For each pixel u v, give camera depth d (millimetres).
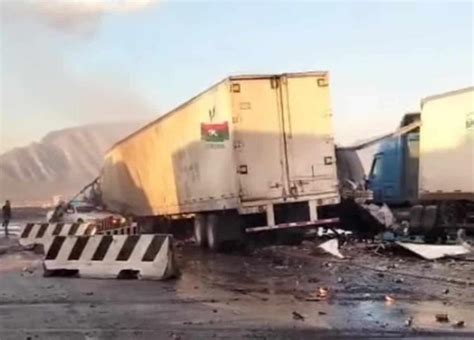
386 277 14234
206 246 24047
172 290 13758
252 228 21000
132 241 16281
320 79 21344
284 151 21000
